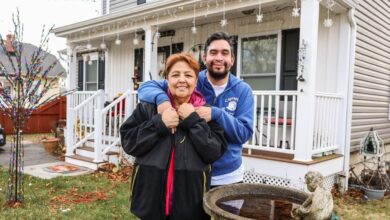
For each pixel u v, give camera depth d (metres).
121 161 6.43
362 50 6.25
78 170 6.30
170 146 1.70
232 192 1.86
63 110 13.96
